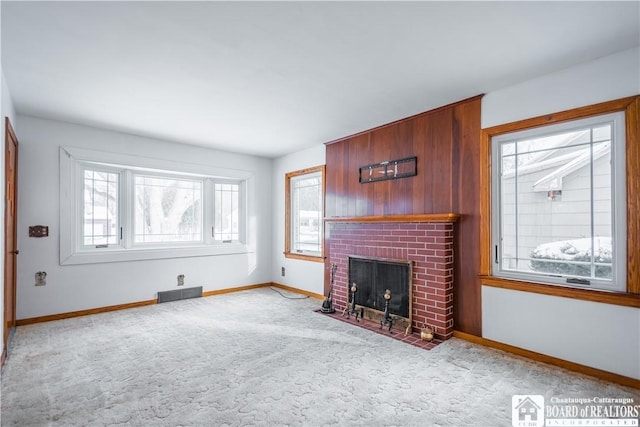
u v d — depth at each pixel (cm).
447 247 311
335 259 427
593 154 245
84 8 177
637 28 197
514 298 277
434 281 316
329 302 410
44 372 241
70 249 382
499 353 278
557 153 264
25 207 354
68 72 255
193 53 227
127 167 435
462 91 294
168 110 340
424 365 254
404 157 365
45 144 367
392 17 186
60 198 376
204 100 313
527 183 280
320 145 484
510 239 289
